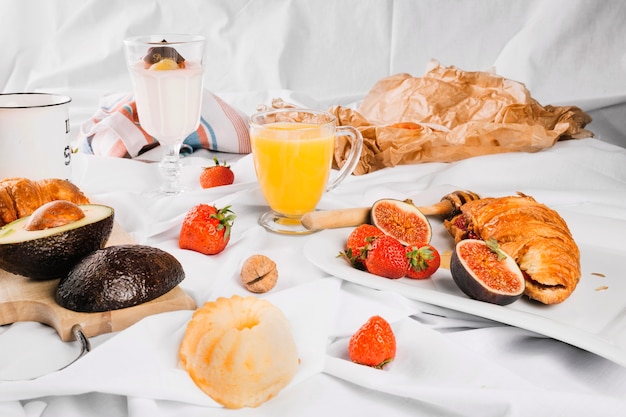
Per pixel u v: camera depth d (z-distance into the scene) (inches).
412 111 83.8
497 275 42.9
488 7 108.4
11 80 113.6
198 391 35.7
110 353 36.4
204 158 74.1
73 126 87.1
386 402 36.9
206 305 38.2
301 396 36.6
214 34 112.6
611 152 74.7
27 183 48.4
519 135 73.9
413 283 45.8
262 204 58.4
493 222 48.3
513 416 34.5
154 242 52.2
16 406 34.8
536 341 42.0
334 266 45.4
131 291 40.9
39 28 112.8
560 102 101.8
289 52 111.7
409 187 64.2
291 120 58.2
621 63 105.0
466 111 82.7
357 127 73.7
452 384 36.7
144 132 73.0
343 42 111.9
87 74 111.2
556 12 105.1
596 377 38.9
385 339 38.3
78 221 43.6
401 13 109.9
